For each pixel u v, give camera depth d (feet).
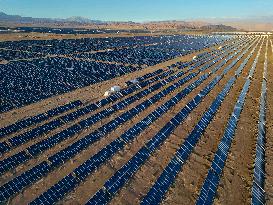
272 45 583.58
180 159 120.98
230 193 101.60
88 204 92.79
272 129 154.71
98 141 134.31
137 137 139.95
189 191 101.76
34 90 207.31
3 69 273.13
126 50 439.63
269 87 239.09
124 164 116.78
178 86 228.02
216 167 115.65
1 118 156.46
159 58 367.45
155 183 103.60
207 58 375.45
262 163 121.90
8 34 606.14
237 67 317.83
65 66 297.74
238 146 134.21
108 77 254.06
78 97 194.90
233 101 200.34
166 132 144.36
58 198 95.76
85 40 564.71
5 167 110.22
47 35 627.46
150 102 188.03
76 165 115.14
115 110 171.32
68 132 139.13
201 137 142.51
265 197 101.04
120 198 97.09
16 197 95.91
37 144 125.59
